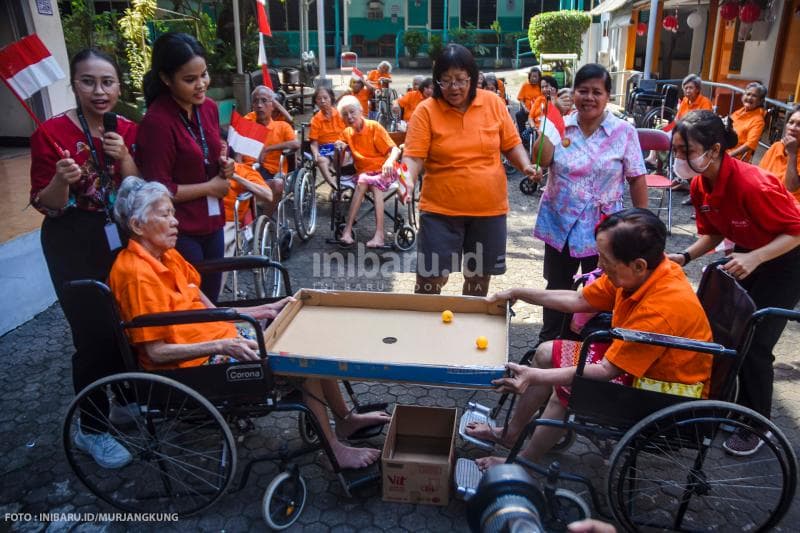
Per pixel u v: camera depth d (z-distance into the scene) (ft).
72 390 11.93
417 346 8.53
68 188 8.87
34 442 10.36
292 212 23.44
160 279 8.43
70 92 21.27
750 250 9.52
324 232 22.07
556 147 11.43
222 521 8.55
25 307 14.73
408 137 11.64
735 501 9.01
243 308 9.82
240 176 14.43
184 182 10.01
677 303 7.54
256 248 14.71
